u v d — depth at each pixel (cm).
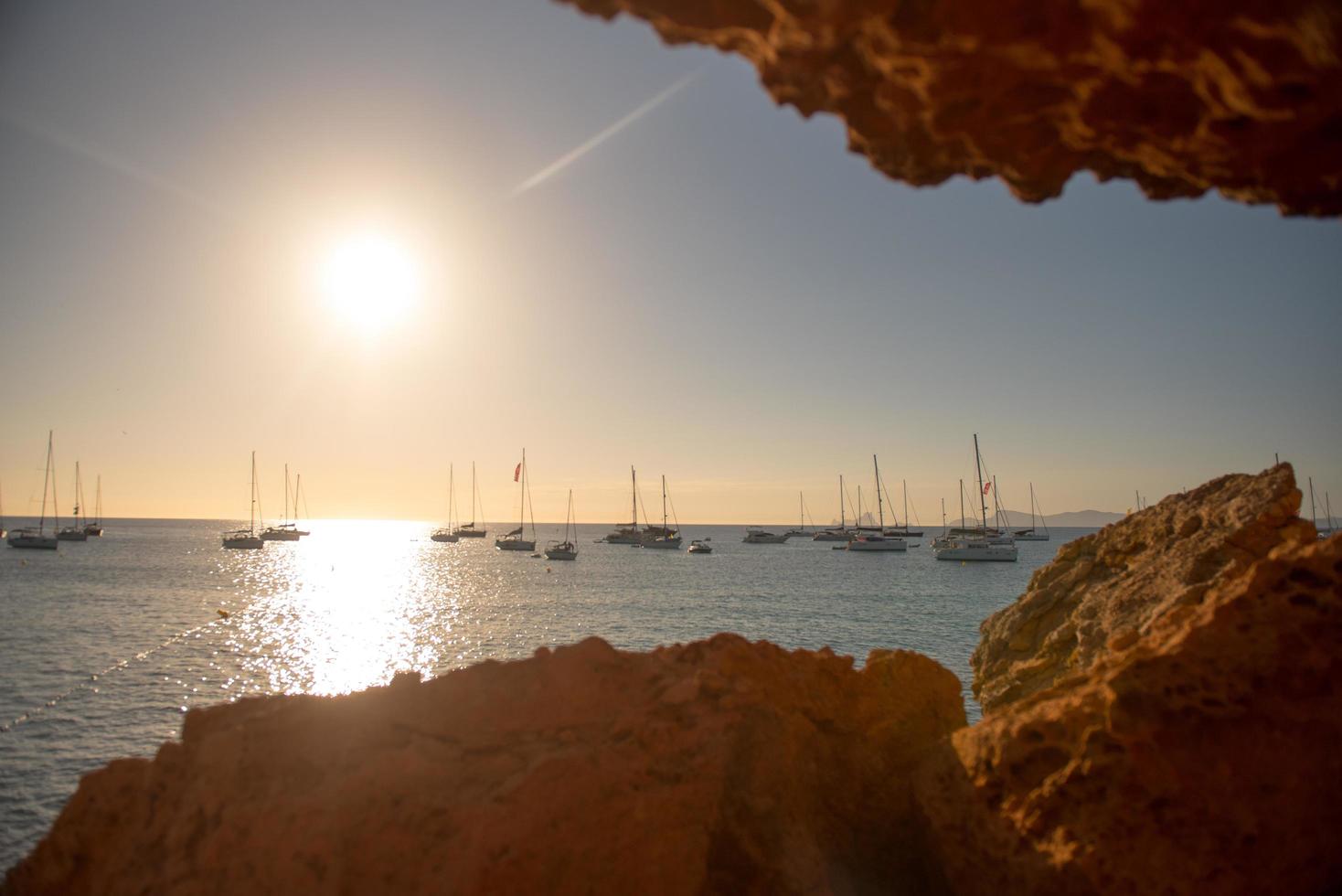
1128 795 547
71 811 623
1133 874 534
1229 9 327
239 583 7362
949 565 11244
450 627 4709
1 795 1745
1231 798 541
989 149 434
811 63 406
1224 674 555
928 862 665
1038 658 1073
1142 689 564
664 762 600
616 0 414
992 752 614
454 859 521
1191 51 353
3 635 3931
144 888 553
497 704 635
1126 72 374
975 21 350
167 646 3706
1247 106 361
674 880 559
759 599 6488
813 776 673
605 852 546
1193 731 557
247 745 588
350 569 9919
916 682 777
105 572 8200
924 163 473
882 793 708
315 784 568
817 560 12669
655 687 671
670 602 6253
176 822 575
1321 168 408
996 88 393
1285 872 552
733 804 612
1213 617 570
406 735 611
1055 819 570
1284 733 550
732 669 682
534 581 8244
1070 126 426
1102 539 1164
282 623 4725
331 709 628
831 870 639
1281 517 869
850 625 4812
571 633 4488
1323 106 355
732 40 424
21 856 1478
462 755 589
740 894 590
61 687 2781
